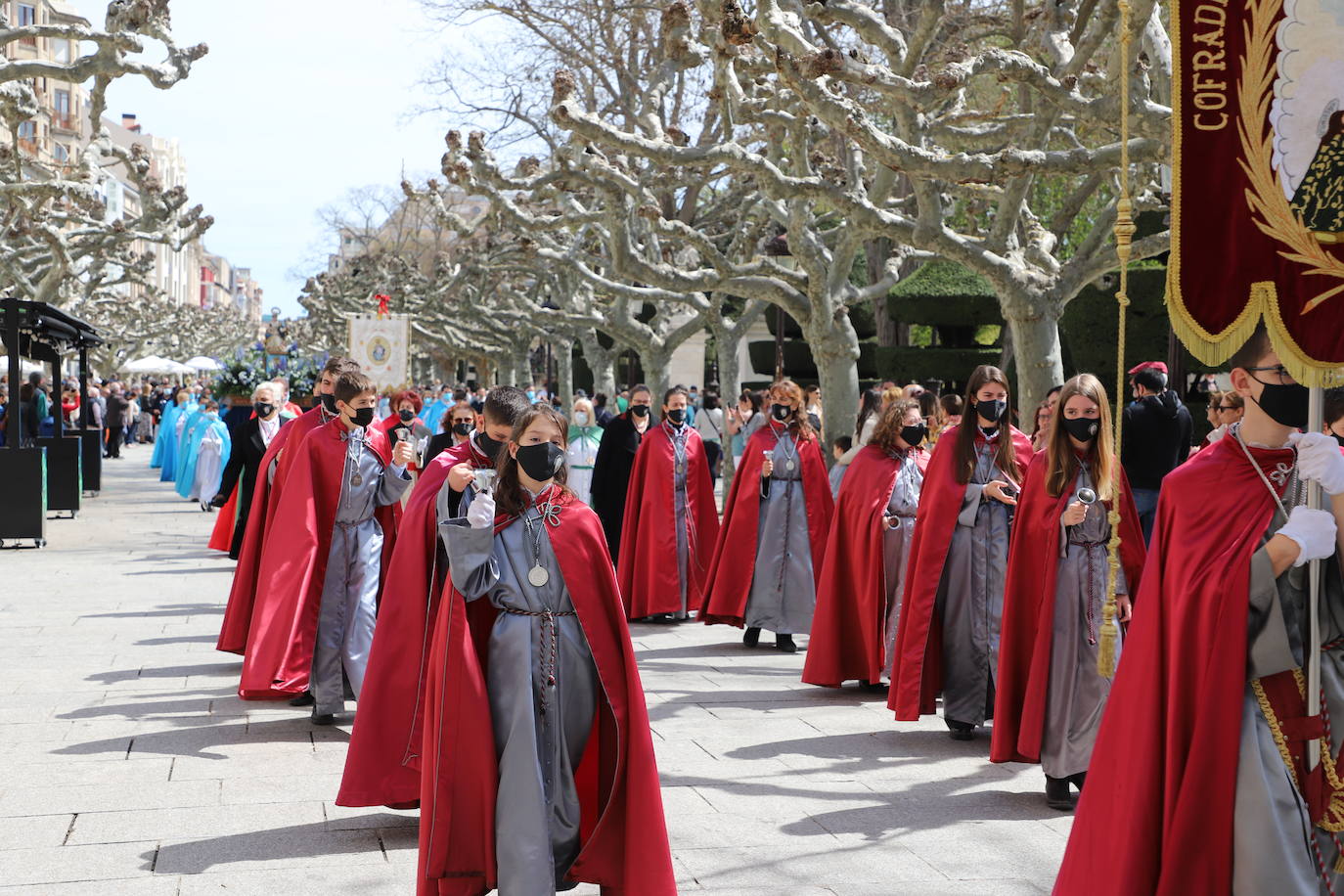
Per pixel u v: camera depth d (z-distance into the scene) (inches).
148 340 2246.6
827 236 909.2
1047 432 260.2
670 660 367.6
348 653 273.3
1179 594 139.8
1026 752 225.0
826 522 385.7
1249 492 139.3
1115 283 741.3
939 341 987.9
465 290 1402.6
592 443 550.0
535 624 162.2
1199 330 144.6
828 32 649.0
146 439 1838.1
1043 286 493.7
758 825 214.7
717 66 533.0
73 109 2413.9
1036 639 227.0
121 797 225.0
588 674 165.6
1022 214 642.8
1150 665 142.6
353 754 200.4
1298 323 138.6
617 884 163.2
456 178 687.1
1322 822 137.7
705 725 286.0
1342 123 140.0
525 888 152.5
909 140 451.5
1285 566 133.7
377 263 1884.8
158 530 691.4
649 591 431.8
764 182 488.4
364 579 276.4
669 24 492.1
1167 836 138.1
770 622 382.0
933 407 381.7
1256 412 143.4
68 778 236.2
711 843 204.7
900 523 315.6
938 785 239.6
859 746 268.2
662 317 1075.9
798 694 322.7
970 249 485.7
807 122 564.4
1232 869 135.2
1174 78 145.4
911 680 271.4
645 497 434.9
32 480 604.1
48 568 534.0
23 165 860.0
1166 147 406.3
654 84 693.3
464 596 160.1
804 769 249.6
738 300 1258.0
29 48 2218.3
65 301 1024.9
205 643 371.6
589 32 974.4
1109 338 750.5
